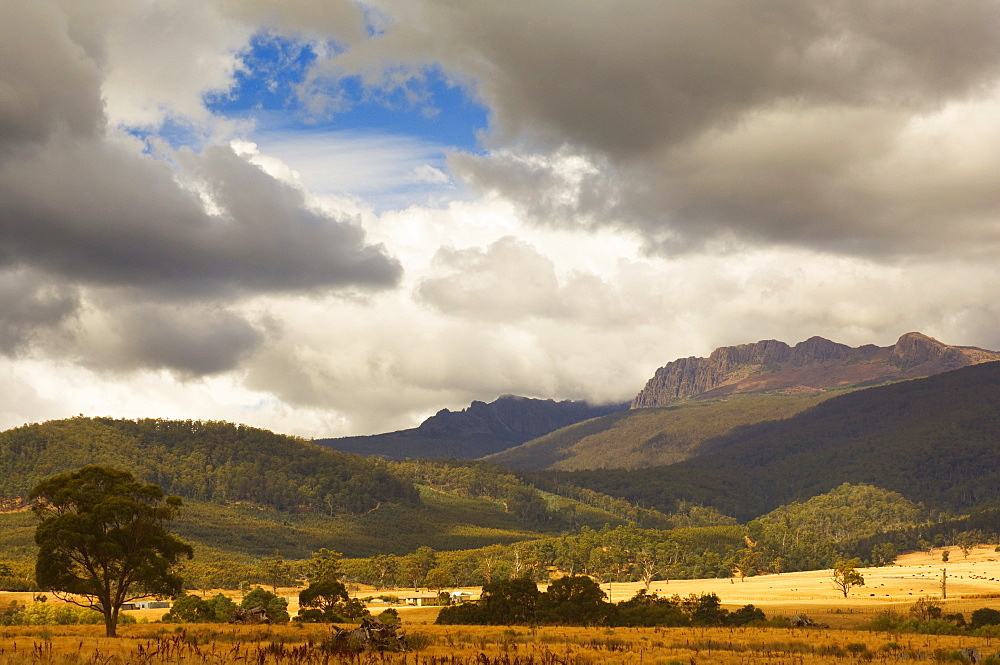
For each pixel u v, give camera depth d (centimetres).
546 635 6750
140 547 6150
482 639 5769
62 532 5731
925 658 4694
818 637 6712
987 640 6359
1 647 3950
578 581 10300
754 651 5116
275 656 3603
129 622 8694
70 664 3253
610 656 4591
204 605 9700
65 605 9319
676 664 4206
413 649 4753
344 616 10144
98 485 6216
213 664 3388
